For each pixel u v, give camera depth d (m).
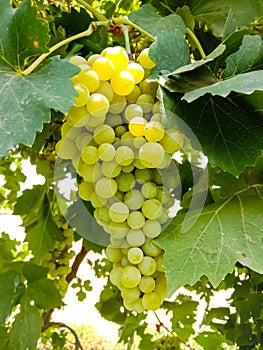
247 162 0.40
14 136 0.34
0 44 0.38
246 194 0.46
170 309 0.83
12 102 0.36
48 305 0.62
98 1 0.74
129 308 0.42
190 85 0.40
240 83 0.37
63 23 0.53
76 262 0.94
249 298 0.76
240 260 0.40
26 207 0.79
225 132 0.41
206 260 0.40
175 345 0.90
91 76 0.37
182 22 0.49
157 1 0.56
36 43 0.38
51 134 0.76
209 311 0.86
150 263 0.40
